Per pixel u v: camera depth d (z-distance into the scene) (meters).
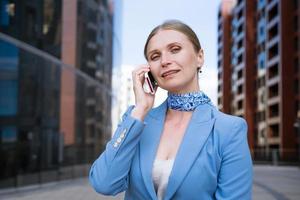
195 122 1.64
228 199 1.55
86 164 24.34
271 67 63.94
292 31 58.19
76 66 23.20
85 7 25.53
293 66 57.75
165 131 1.72
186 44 1.71
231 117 1.65
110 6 33.94
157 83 1.77
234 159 1.57
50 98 19.31
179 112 1.74
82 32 24.69
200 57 1.80
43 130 18.34
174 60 1.69
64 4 21.72
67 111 21.34
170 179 1.55
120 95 41.78
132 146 1.63
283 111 57.47
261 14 69.94
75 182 19.39
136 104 1.71
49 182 18.34
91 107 26.33
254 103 73.50
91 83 26.45
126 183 1.69
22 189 15.52
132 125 1.64
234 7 86.69
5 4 16.92
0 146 15.78
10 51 16.86
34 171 17.19
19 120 16.78
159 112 1.78
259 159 57.47
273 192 15.37
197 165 1.55
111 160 1.62
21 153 16.56
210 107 1.71
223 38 93.69
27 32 17.83
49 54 19.52
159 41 1.72
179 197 1.55
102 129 29.80
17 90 16.92
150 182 1.60
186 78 1.70
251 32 75.12
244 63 75.56
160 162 1.63
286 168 44.78
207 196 1.56
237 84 81.88
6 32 16.80
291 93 57.53
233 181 1.57
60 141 20.11
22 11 17.69
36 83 18.12
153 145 1.68
